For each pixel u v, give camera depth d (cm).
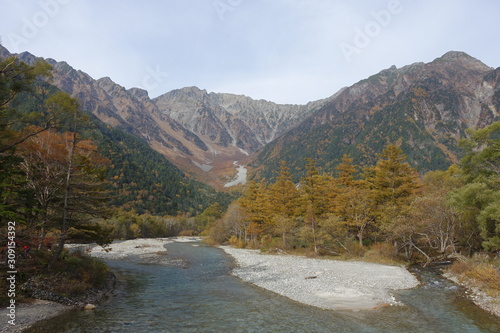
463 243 4053
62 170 2445
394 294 2247
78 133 2350
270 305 1972
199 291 2408
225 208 17750
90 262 2603
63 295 1911
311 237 4775
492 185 2917
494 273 2312
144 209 14562
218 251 6016
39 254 2269
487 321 1633
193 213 17412
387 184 5006
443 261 3875
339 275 2977
